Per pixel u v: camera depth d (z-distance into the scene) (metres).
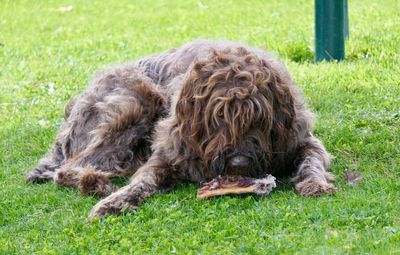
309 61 18.09
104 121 12.11
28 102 16.88
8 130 15.04
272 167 10.88
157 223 9.99
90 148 12.14
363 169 11.45
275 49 18.92
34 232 10.28
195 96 10.42
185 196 10.85
